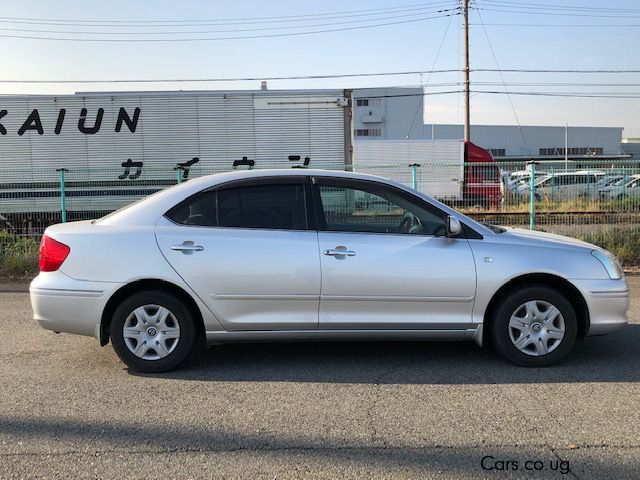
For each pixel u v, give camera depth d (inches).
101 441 143.2
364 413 159.9
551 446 139.4
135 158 627.2
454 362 204.4
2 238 436.5
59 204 606.2
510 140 3029.0
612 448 138.2
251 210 195.2
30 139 622.8
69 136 623.2
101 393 175.9
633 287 348.2
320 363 204.5
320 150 625.9
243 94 623.8
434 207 198.1
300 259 189.2
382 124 3257.9
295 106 624.7
